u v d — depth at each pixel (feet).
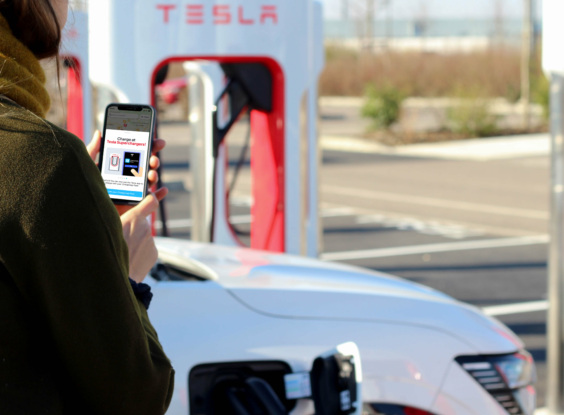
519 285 24.63
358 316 7.72
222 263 8.80
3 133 3.87
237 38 13.26
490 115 78.54
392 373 7.63
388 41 196.13
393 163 59.57
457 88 83.66
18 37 4.29
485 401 8.08
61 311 3.88
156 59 12.74
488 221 36.19
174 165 54.60
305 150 14.28
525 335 19.69
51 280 3.84
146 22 12.64
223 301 7.27
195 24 12.94
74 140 4.02
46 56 4.48
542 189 45.78
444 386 7.86
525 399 8.56
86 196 3.94
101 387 4.08
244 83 13.87
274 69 13.85
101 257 3.95
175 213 38.22
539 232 33.65
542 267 27.09
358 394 6.15
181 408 6.65
